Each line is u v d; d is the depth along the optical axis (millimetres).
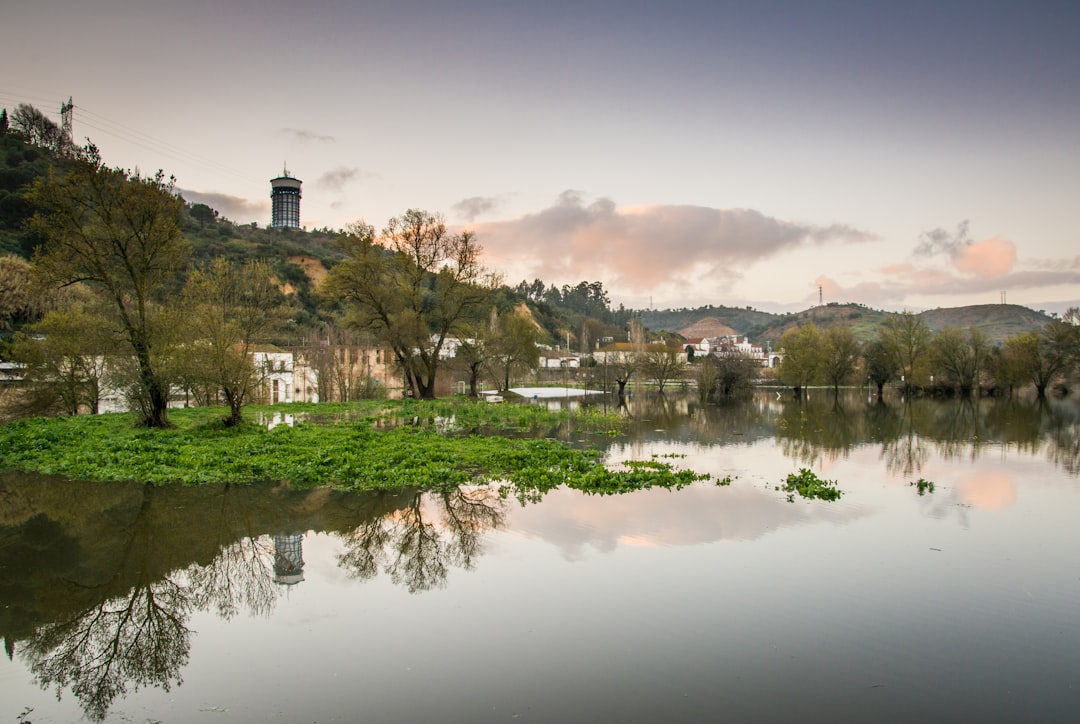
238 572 11852
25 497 16953
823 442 30562
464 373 69312
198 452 21969
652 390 84812
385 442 25438
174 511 15758
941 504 17234
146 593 10953
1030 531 14625
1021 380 69812
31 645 9164
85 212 26875
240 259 106562
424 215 48812
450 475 19453
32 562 12430
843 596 10656
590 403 59375
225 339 28109
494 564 12133
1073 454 26922
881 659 8523
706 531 14328
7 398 38344
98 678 8172
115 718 7219
